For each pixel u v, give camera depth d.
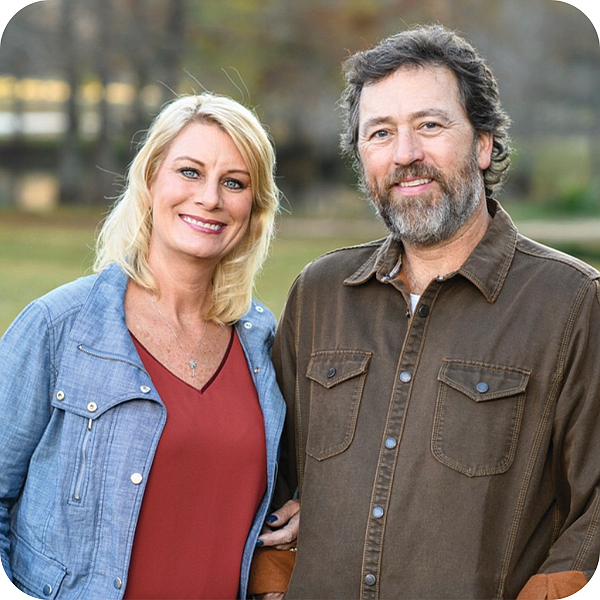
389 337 2.80
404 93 2.74
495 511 2.59
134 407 2.70
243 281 3.04
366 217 24.55
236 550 2.80
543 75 26.16
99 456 2.67
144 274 2.89
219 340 2.99
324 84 26.55
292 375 3.01
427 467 2.62
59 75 25.97
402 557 2.62
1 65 25.19
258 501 2.86
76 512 2.66
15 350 2.69
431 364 2.70
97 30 24.72
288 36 25.95
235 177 2.87
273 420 2.90
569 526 2.60
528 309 2.66
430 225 2.72
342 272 2.96
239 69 25.95
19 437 2.67
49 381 2.70
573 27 26.09
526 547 2.64
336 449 2.75
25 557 2.70
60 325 2.72
